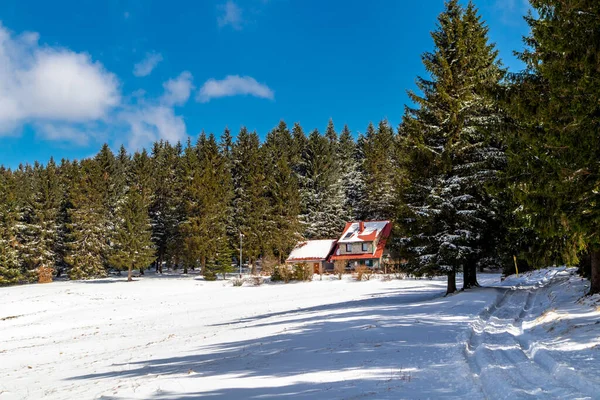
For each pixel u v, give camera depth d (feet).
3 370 49.85
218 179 213.05
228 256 190.49
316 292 130.93
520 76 46.11
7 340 80.43
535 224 42.50
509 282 104.58
